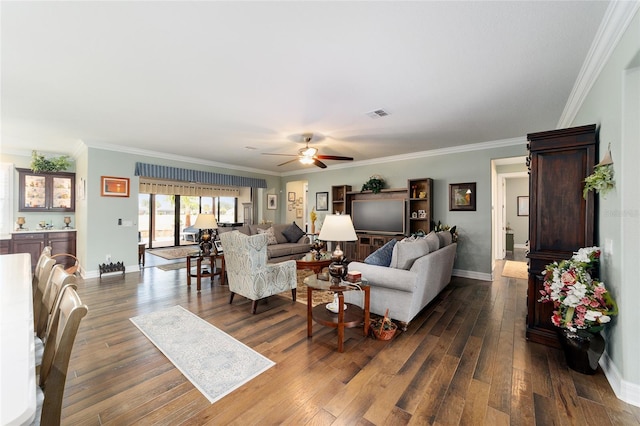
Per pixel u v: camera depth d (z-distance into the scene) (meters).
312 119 3.56
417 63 2.23
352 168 6.64
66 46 2.00
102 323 2.88
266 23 1.75
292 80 2.52
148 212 8.62
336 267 2.56
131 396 1.76
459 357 2.25
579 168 2.37
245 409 1.66
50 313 1.51
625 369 1.74
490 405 1.70
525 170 6.69
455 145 4.92
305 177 7.63
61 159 5.45
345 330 2.77
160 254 7.39
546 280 2.32
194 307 3.38
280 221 8.20
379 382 1.92
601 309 1.90
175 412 1.63
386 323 2.61
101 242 4.90
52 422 0.96
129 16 1.68
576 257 2.15
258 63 2.23
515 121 3.63
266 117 3.49
